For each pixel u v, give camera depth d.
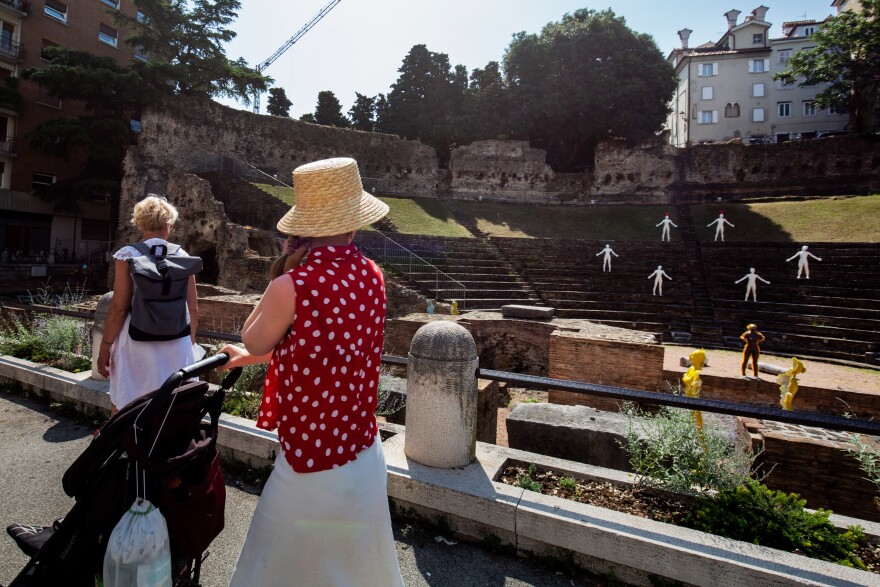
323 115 49.97
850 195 32.94
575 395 10.57
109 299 5.73
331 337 1.92
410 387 3.80
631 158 39.34
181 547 2.19
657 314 20.22
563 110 39.97
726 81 52.25
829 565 2.68
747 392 11.48
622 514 3.15
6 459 4.45
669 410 4.31
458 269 24.08
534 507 3.20
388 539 2.13
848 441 6.75
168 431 2.20
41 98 35.16
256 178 30.97
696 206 35.47
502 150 40.62
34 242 35.03
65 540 2.18
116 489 2.17
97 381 5.64
